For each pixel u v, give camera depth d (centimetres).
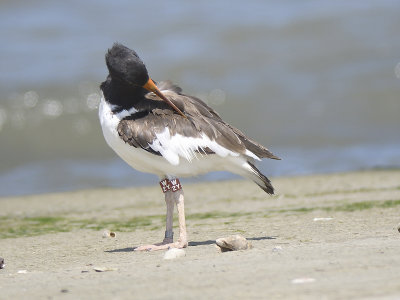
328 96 2545
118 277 667
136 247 919
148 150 848
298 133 2297
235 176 1719
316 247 755
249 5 3341
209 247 859
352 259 663
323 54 2861
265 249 776
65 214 1314
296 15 3173
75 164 2080
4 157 2214
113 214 1277
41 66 2786
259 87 2631
